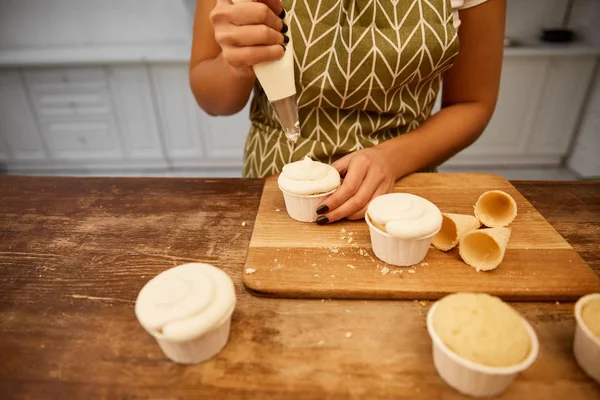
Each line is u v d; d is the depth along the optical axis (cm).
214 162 266
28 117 247
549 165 260
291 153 86
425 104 89
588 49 219
